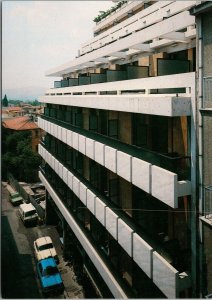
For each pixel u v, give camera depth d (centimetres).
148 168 1060
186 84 950
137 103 1107
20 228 3362
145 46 1488
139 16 2006
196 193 938
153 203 1216
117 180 1498
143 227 1245
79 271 2359
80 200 1944
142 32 1346
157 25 1216
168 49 1389
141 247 1111
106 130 1712
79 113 2088
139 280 1288
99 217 1528
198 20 903
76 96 1947
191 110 931
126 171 1233
